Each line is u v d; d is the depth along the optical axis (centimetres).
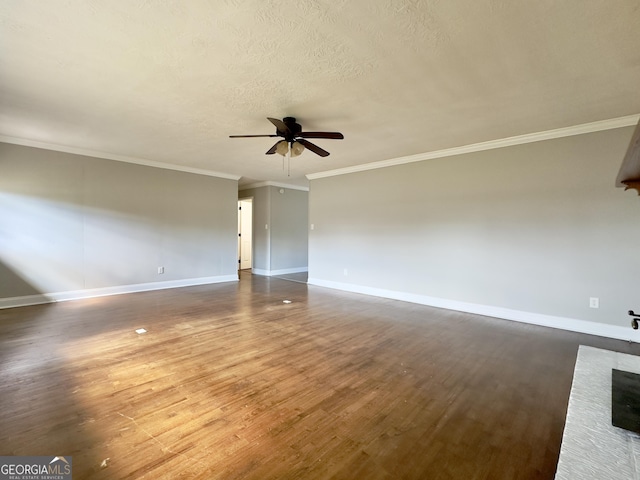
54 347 291
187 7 174
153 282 575
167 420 184
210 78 254
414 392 220
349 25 189
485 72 243
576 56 220
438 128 368
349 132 383
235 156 516
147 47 212
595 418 122
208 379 234
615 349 302
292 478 142
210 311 429
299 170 631
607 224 341
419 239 495
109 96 287
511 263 404
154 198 571
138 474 143
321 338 326
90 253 499
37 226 449
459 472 146
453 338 331
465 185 444
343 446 164
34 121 354
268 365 260
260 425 180
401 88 269
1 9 173
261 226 800
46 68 239
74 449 158
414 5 172
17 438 165
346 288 598
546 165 378
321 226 645
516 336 339
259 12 178
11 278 431
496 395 217
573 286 361
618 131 334
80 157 485
